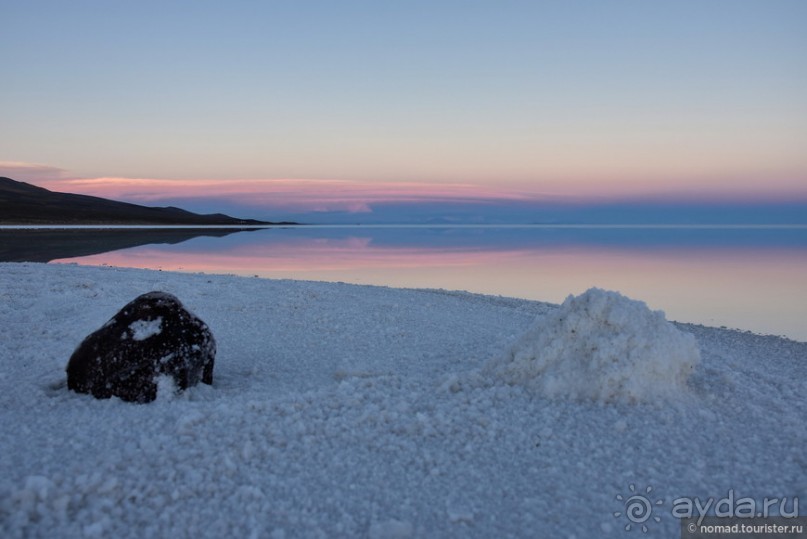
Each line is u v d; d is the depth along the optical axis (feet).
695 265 76.43
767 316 42.22
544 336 18.21
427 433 14.66
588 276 64.69
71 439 13.62
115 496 11.38
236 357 22.98
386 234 186.39
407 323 30.22
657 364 16.92
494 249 110.73
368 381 18.37
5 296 30.86
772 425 15.64
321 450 13.84
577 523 11.20
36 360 21.27
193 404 16.19
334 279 60.70
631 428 15.06
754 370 21.85
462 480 12.67
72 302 30.48
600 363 17.01
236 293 36.09
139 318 17.58
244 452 13.23
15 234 117.19
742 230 250.37
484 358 22.03
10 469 12.05
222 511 11.21
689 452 13.94
